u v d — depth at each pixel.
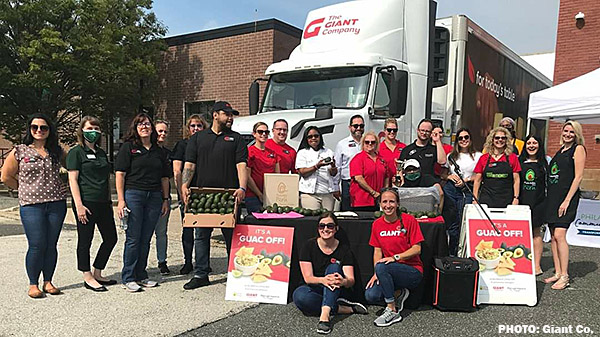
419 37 7.85
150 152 4.96
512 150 5.45
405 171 5.30
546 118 8.20
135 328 3.89
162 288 5.04
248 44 11.91
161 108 13.57
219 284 5.21
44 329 3.83
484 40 9.07
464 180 5.90
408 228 4.34
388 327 4.04
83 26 11.09
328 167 5.77
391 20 7.55
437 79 8.30
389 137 6.00
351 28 7.55
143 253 5.09
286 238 4.79
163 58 13.45
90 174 4.82
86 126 4.80
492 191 5.45
